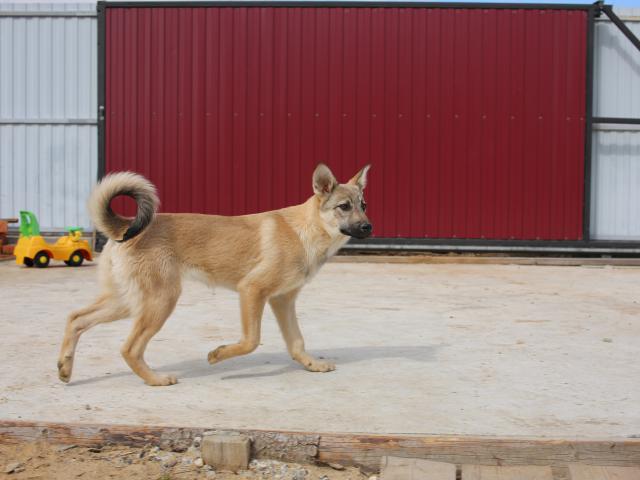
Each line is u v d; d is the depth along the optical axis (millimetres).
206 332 7465
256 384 5496
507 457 4156
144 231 5449
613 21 15367
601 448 4145
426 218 15164
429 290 10836
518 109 15141
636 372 5934
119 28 15258
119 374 5758
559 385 5508
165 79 15273
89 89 16109
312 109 15211
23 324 7770
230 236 5629
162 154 15336
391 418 4641
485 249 15164
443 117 15148
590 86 15141
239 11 15188
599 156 15898
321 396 5164
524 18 15062
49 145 16172
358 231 5840
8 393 5156
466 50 15094
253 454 4273
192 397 5121
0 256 14203
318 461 4250
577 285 11547
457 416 4699
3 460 4219
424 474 3951
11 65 16125
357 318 8414
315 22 15148
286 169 15281
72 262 13352
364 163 15211
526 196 15172
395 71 15125
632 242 15281
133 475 4055
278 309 5965
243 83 15250
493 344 7008
